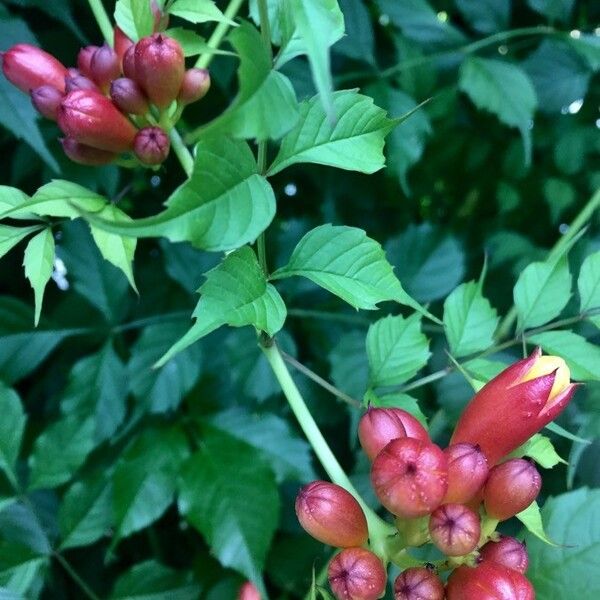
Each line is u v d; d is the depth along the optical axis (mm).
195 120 329
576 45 319
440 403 273
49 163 253
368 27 314
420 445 161
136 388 285
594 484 263
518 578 161
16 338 286
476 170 380
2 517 258
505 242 343
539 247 354
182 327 294
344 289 173
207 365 312
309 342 315
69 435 269
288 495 310
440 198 393
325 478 330
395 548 180
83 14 305
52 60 202
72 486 273
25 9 306
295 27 153
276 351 207
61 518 268
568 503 216
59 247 294
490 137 371
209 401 303
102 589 324
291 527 306
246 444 283
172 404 285
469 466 166
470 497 169
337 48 310
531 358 179
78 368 284
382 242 375
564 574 209
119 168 317
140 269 332
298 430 311
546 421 176
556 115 359
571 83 335
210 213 135
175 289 326
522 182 371
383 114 167
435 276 310
